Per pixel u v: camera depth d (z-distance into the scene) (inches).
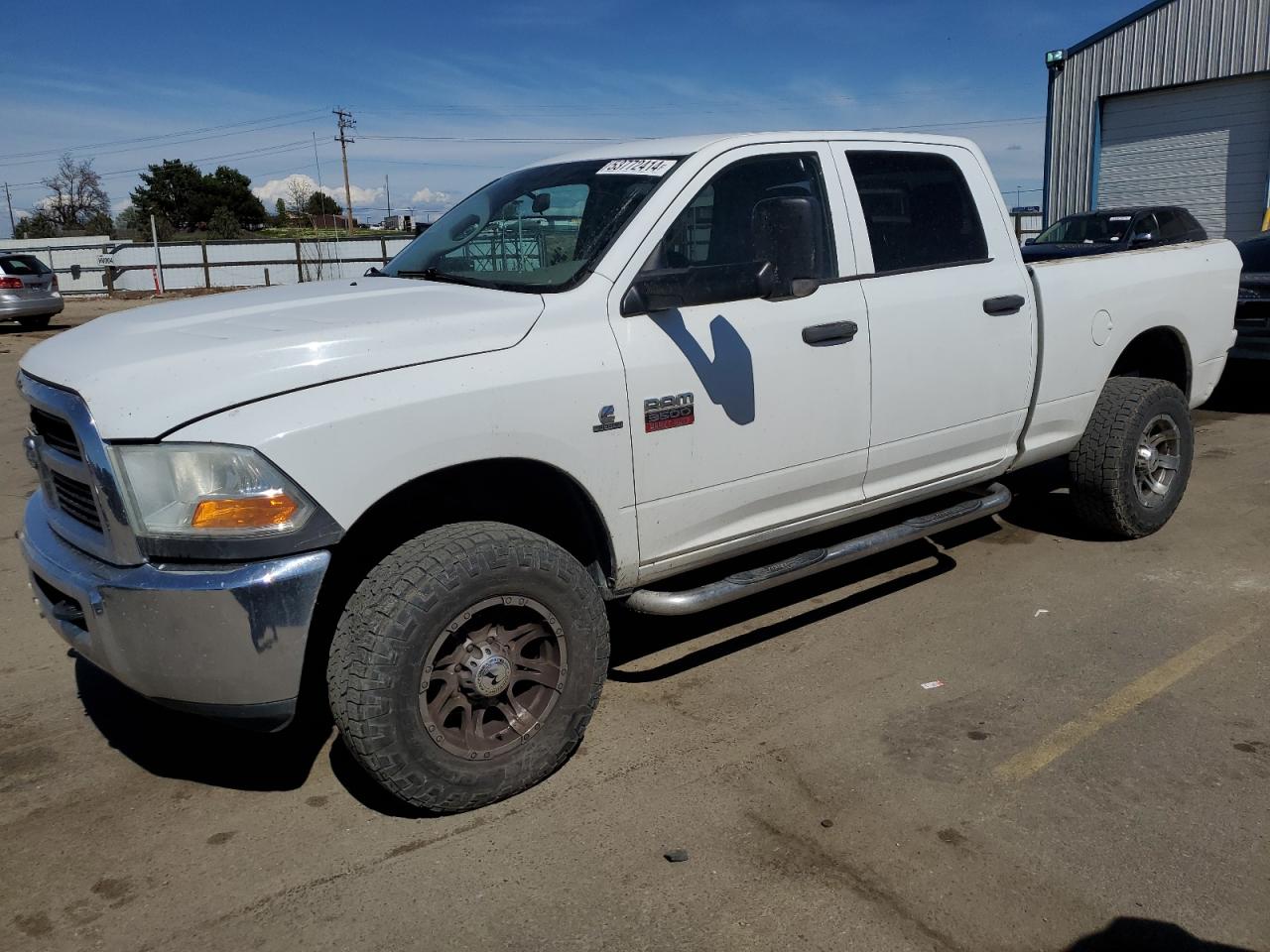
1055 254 600.7
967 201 177.0
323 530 110.1
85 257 1590.8
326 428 110.1
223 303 138.7
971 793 125.3
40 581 129.7
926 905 105.6
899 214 167.0
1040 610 181.3
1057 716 143.6
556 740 128.6
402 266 165.8
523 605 123.1
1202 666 156.9
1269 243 356.5
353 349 115.8
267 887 112.7
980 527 228.7
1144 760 131.3
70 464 118.4
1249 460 276.7
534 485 137.6
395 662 113.8
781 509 153.9
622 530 135.3
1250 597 182.4
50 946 104.3
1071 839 115.4
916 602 187.2
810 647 170.4
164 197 3159.5
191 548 108.7
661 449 136.0
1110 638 168.7
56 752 144.2
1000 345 175.5
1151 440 208.8
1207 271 217.2
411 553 116.9
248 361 111.9
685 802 125.6
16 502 272.2
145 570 110.0
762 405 145.3
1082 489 206.5
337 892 111.1
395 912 107.5
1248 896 105.0
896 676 158.1
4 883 114.9
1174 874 109.0
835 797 125.5
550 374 124.9
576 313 130.2
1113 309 195.9
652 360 133.7
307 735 148.3
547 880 111.8
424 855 117.2
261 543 108.0
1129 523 207.5
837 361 152.7
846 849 115.2
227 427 107.9
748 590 146.4
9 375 521.3
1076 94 834.8
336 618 137.3
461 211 172.7
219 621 108.5
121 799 131.7
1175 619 174.9
